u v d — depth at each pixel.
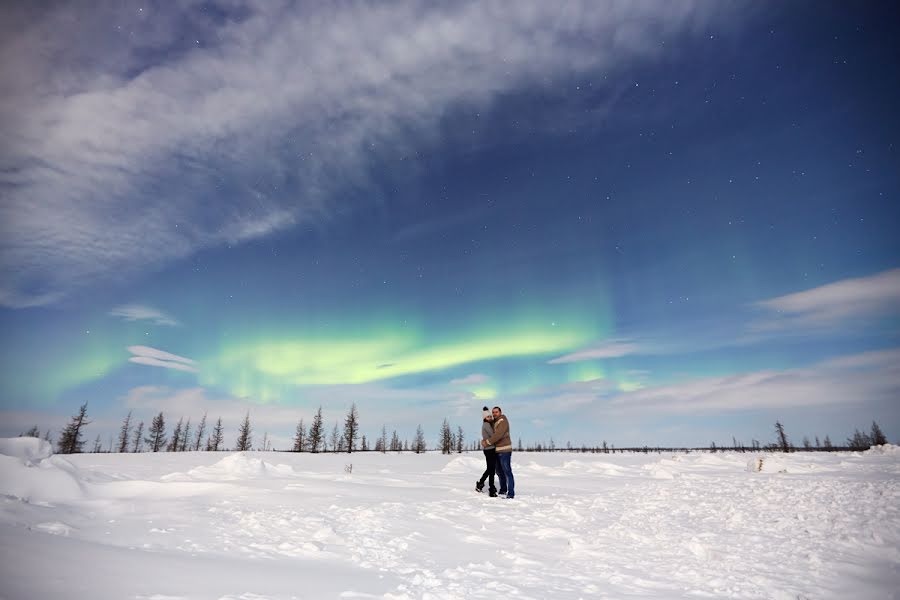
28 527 4.19
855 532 5.48
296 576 3.57
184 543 4.37
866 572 4.28
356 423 69.19
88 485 7.00
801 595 3.72
